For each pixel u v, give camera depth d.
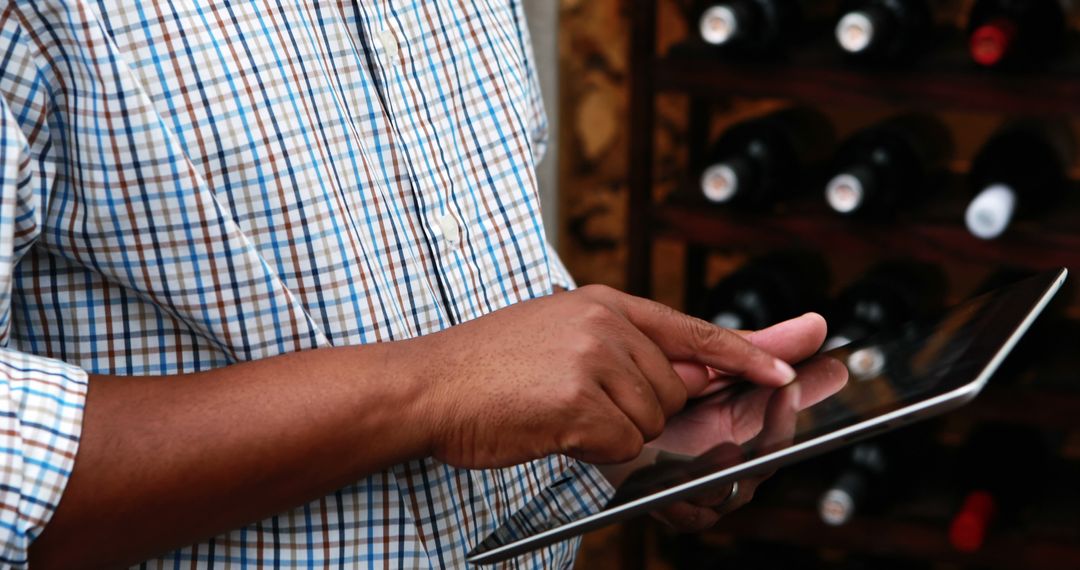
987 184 1.45
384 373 0.56
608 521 0.54
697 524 0.73
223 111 0.57
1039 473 1.60
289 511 0.60
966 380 0.50
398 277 0.65
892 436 1.62
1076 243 1.34
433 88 0.69
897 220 1.42
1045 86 1.30
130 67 0.55
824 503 1.49
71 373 0.52
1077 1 1.46
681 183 1.61
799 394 0.63
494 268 0.70
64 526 0.50
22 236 0.53
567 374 0.56
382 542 0.62
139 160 0.54
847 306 1.58
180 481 0.52
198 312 0.57
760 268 1.66
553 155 1.63
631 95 1.49
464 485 0.66
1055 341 1.55
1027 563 1.48
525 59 0.90
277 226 0.59
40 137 0.54
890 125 1.51
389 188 0.65
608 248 1.80
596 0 1.67
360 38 0.66
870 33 1.31
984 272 1.66
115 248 0.56
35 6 0.52
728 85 1.43
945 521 1.52
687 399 0.67
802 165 1.57
